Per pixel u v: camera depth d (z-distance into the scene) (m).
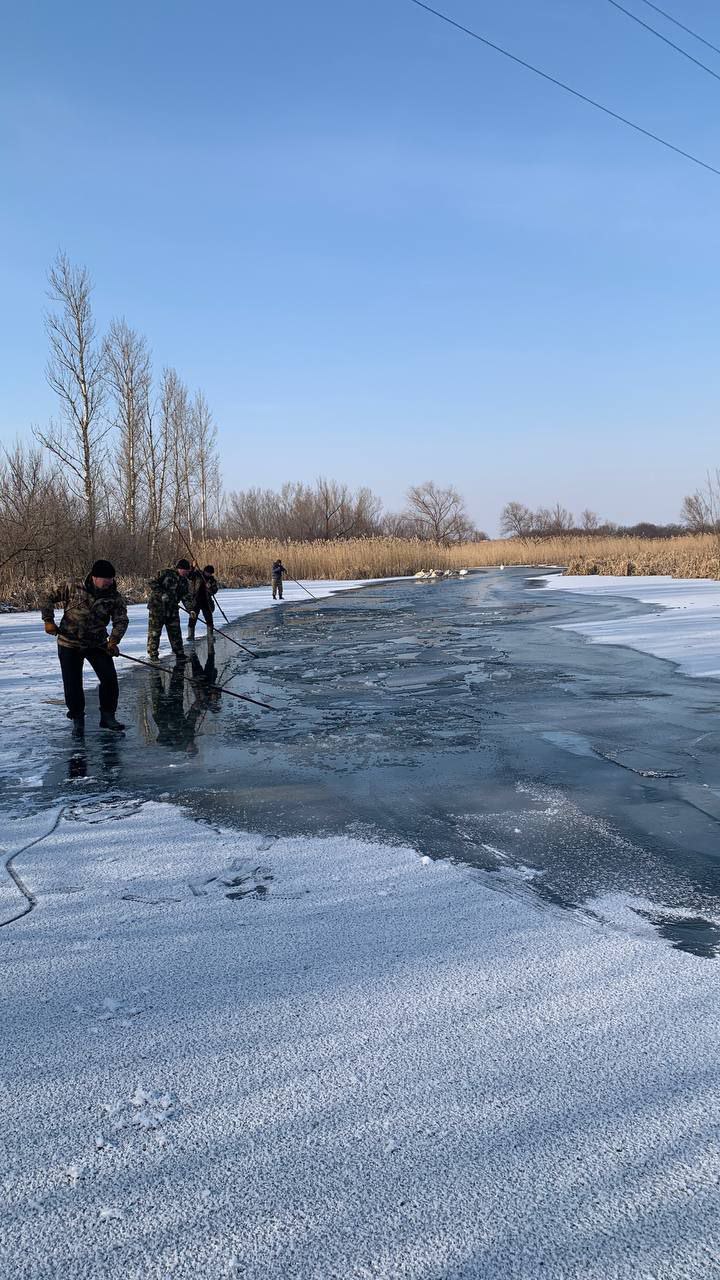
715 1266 1.93
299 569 40.62
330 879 4.29
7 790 6.14
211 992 3.18
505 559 55.84
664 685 10.01
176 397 42.34
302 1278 1.91
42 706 9.62
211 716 8.82
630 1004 3.03
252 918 3.83
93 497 31.20
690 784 5.93
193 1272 1.94
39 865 4.57
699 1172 2.20
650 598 23.00
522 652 13.26
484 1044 2.79
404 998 3.10
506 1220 2.06
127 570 33.31
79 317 30.59
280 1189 2.18
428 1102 2.50
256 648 14.59
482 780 6.11
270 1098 2.54
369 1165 2.25
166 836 5.02
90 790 6.09
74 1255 1.99
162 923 3.80
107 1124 2.44
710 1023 2.90
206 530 49.34
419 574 43.41
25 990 3.23
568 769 6.37
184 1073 2.67
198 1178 2.22
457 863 4.48
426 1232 2.03
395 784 6.05
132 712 9.15
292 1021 2.96
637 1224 2.04
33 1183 2.22
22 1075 2.69
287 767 6.63
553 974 3.26
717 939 3.56
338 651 13.99
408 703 9.28
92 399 31.12
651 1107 2.46
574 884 4.18
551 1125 2.39
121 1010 3.06
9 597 25.69
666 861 4.47
